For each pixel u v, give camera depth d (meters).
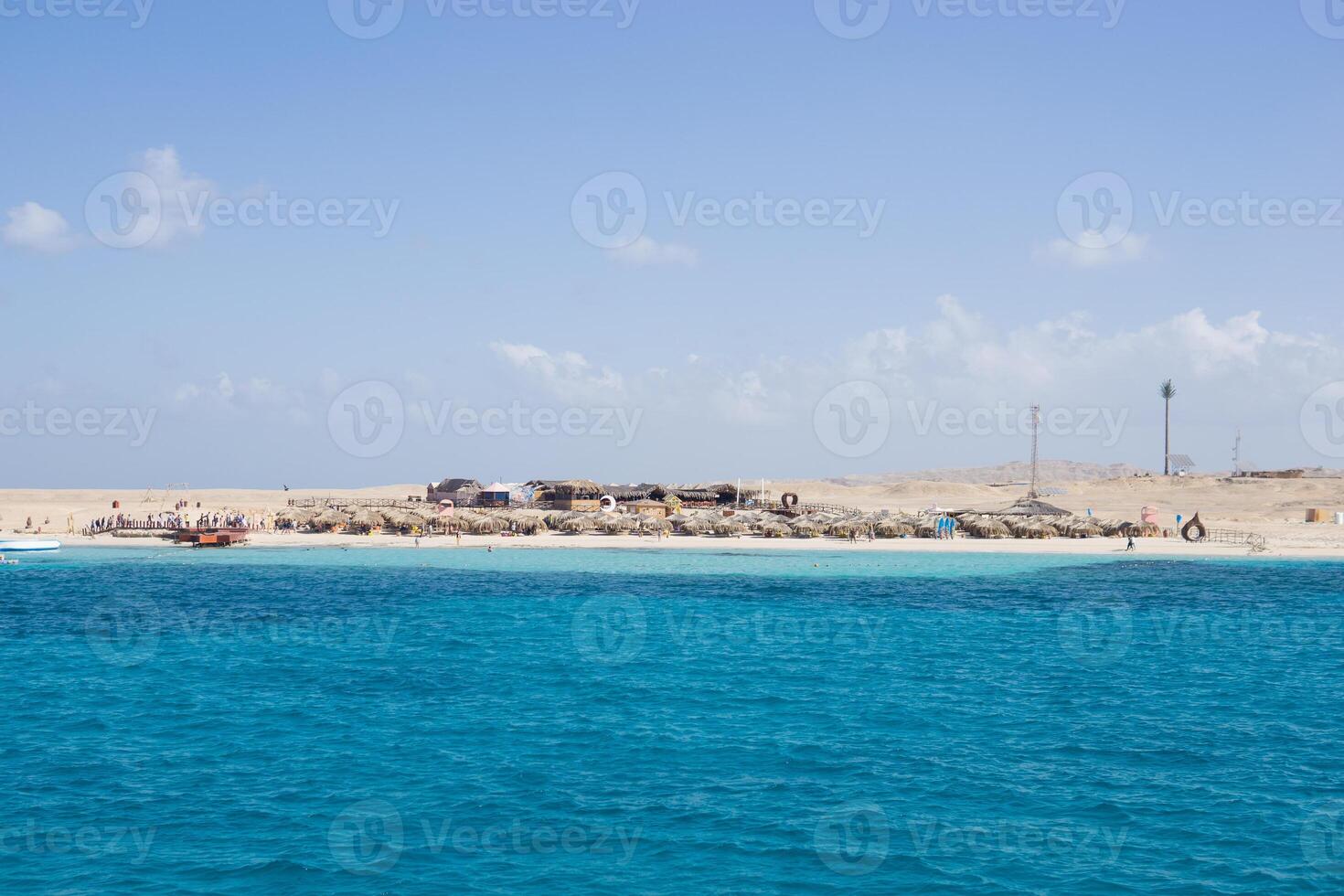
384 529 111.06
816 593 65.62
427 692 34.59
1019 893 18.41
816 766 25.75
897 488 194.38
